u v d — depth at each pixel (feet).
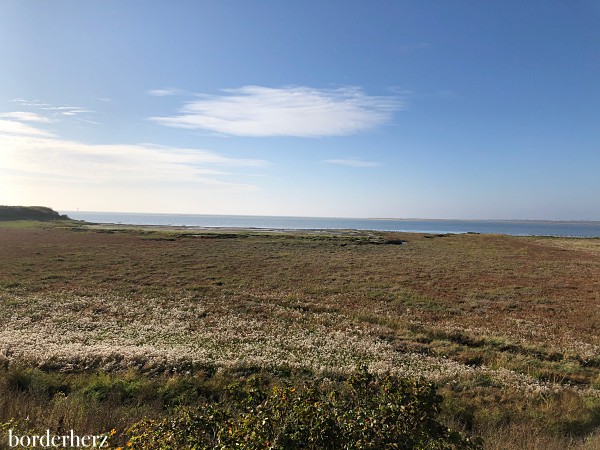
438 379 44.80
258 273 127.65
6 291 91.20
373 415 17.66
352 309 84.74
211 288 102.32
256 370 46.93
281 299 91.66
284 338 62.18
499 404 38.19
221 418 19.17
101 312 76.69
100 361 47.26
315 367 48.16
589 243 251.80
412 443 17.33
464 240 269.85
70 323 67.41
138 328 66.13
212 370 46.39
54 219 419.74
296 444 16.30
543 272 138.82
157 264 139.03
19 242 193.57
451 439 18.92
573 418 34.76
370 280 119.65
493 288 110.42
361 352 55.77
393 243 243.19
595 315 82.58
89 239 219.82
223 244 213.46
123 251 171.53
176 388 39.04
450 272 136.98
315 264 149.79
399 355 55.01
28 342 54.24
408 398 18.93
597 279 126.11
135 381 40.60
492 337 64.64
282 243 225.15
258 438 16.07
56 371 44.11
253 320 73.46
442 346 60.59
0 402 30.30
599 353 57.82
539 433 31.60
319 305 86.69
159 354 49.55
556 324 75.15
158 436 19.10
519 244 243.81
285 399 18.22
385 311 83.56
